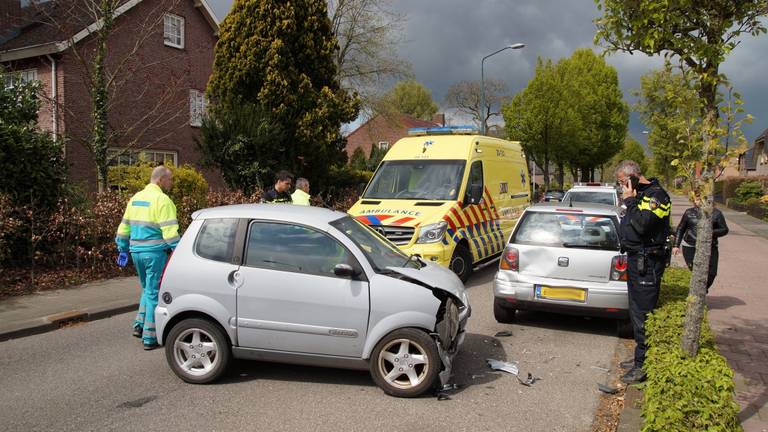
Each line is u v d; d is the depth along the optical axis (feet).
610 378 17.11
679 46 13.26
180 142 63.46
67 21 37.06
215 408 14.58
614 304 20.30
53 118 47.75
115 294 27.27
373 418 14.01
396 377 15.47
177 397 15.31
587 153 147.02
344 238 15.96
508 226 37.47
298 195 28.53
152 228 19.43
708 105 13.17
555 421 13.99
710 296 28.86
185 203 37.06
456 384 16.47
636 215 15.80
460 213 30.12
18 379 16.74
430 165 32.22
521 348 20.07
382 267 16.05
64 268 31.04
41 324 21.94
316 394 15.56
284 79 51.01
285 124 51.78
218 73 52.80
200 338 16.29
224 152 46.88
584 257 20.86
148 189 19.74
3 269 28.25
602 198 49.52
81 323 23.32
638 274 16.05
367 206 30.63
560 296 21.07
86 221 31.01
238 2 51.34
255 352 15.96
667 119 17.31
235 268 15.94
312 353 15.72
